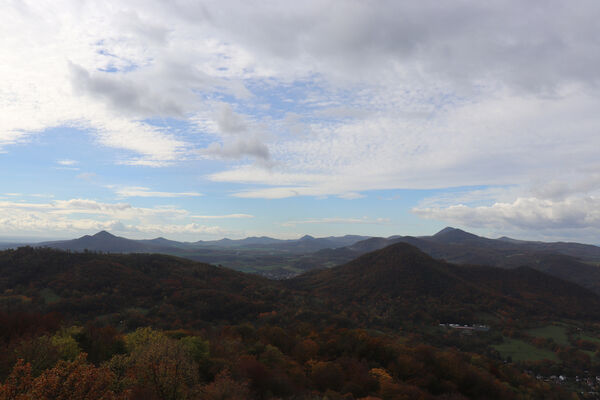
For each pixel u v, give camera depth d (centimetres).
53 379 2230
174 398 3450
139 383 3378
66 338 4734
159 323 12050
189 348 5069
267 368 5741
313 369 6806
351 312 18050
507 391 8075
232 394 3828
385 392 6222
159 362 3616
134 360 3769
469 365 8944
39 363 3744
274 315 14662
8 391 2133
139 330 5538
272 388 5219
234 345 7238
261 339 8919
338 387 6362
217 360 5422
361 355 8806
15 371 2234
